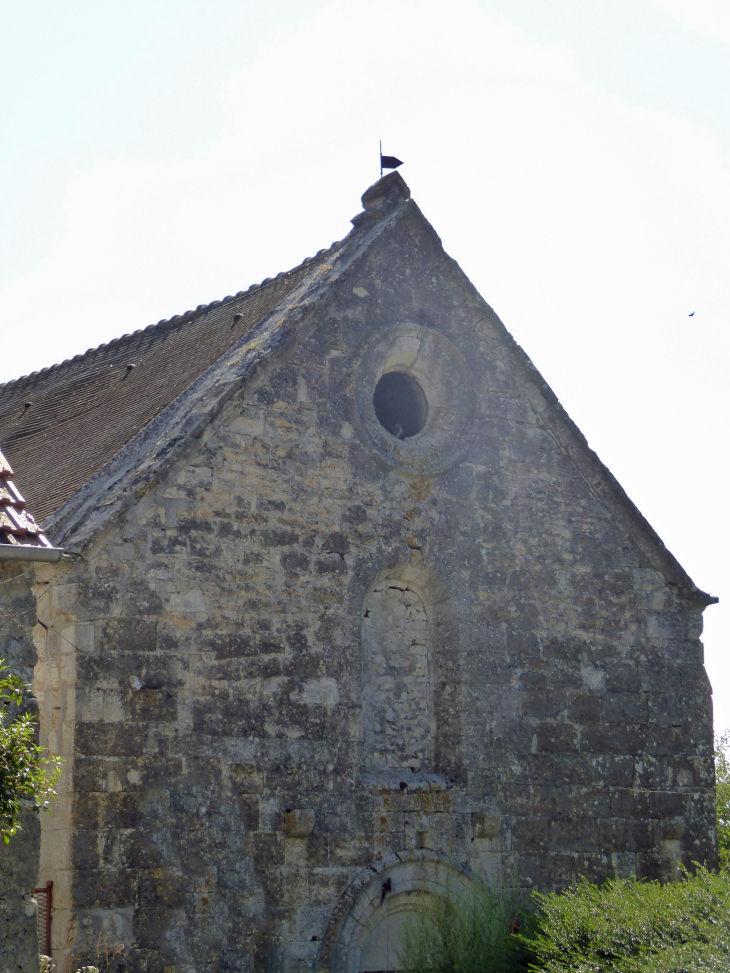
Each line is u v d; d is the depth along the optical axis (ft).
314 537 56.34
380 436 59.57
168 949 49.16
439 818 57.06
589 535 64.28
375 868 54.65
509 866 58.29
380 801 55.62
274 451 56.03
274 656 54.03
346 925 53.52
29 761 35.12
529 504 63.21
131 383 68.69
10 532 37.52
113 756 49.52
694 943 48.44
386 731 58.03
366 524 58.18
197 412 55.11
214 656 52.49
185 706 51.39
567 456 64.95
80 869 48.08
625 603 64.23
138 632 50.96
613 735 62.18
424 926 55.62
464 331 64.08
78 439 65.21
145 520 52.06
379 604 59.26
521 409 64.49
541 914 56.75
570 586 63.10
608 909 52.37
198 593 52.65
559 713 61.21
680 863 61.87
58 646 50.11
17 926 36.01
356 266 61.00
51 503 56.65
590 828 60.49
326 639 55.62
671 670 64.44
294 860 52.75
